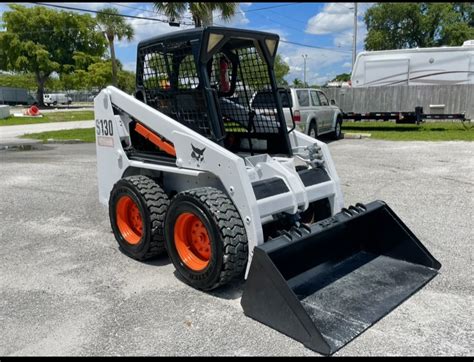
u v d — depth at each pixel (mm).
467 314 3240
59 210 6445
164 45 4066
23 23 54625
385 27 43938
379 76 18609
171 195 4430
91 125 24828
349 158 10391
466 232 5008
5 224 5812
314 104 12758
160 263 4379
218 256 3414
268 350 2846
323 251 3832
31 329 3178
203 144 3705
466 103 16328
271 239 3549
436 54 17500
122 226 4609
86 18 58062
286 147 4410
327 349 2746
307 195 3871
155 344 2951
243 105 4609
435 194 6777
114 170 4863
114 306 3492
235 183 3479
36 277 4086
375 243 4215
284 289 2975
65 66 56812
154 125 4211
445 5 41594
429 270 3875
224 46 4348
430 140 13773
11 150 14000
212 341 2965
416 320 3162
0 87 57688
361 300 3373
